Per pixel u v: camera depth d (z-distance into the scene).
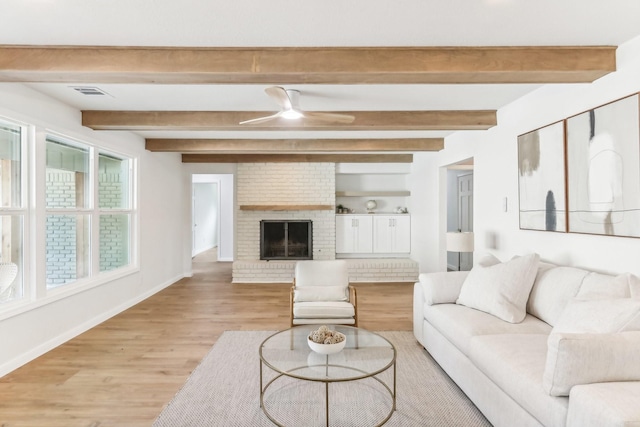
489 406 2.13
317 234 7.08
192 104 3.64
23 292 3.16
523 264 2.79
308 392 2.58
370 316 4.43
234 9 1.94
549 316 2.53
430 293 3.16
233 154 6.90
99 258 4.26
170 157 6.32
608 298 2.04
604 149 2.48
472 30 2.20
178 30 2.17
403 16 2.04
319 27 2.15
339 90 3.24
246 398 2.49
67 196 3.79
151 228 5.57
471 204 6.46
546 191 3.08
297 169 7.01
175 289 5.93
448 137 5.20
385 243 7.21
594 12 2.00
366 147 5.37
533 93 3.27
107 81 2.55
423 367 2.98
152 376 2.81
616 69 2.41
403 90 3.26
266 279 6.54
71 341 3.55
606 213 2.47
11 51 2.34
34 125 3.18
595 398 1.46
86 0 1.84
